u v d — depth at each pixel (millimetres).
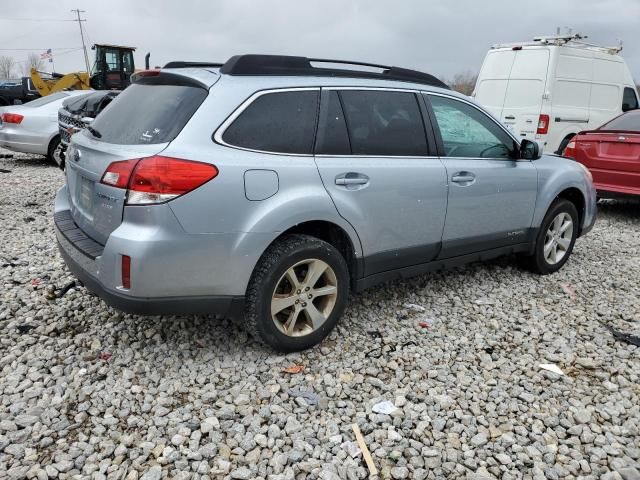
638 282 5145
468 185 4176
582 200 5406
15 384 3045
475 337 3855
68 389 3004
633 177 7438
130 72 19125
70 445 2604
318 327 3506
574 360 3596
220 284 3062
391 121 3801
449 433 2809
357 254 3627
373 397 3080
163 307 2979
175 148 2896
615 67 11508
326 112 3467
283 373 3273
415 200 3826
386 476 2504
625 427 2902
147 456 2553
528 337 3904
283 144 3254
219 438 2682
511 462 2617
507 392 3195
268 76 3326
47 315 3865
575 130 10977
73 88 18938
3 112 11141
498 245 4660
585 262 5727
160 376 3197
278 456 2574
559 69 10484
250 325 3256
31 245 5559
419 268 4105
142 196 2822
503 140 4590
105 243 3064
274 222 3117
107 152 3053
